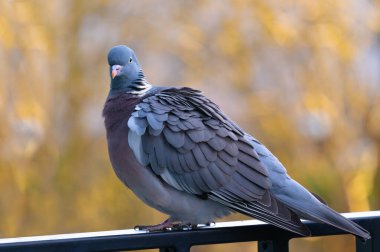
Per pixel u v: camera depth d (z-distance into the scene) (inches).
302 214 239.9
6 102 551.5
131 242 180.9
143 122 258.2
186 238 187.2
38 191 584.4
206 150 251.9
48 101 572.1
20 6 549.6
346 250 636.1
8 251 169.9
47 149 575.5
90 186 601.3
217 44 587.8
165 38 583.2
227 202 249.0
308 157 617.6
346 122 611.5
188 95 266.5
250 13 581.6
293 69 600.1
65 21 586.6
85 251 176.4
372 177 621.0
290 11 591.5
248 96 602.2
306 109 601.0
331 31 584.1
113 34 588.1
